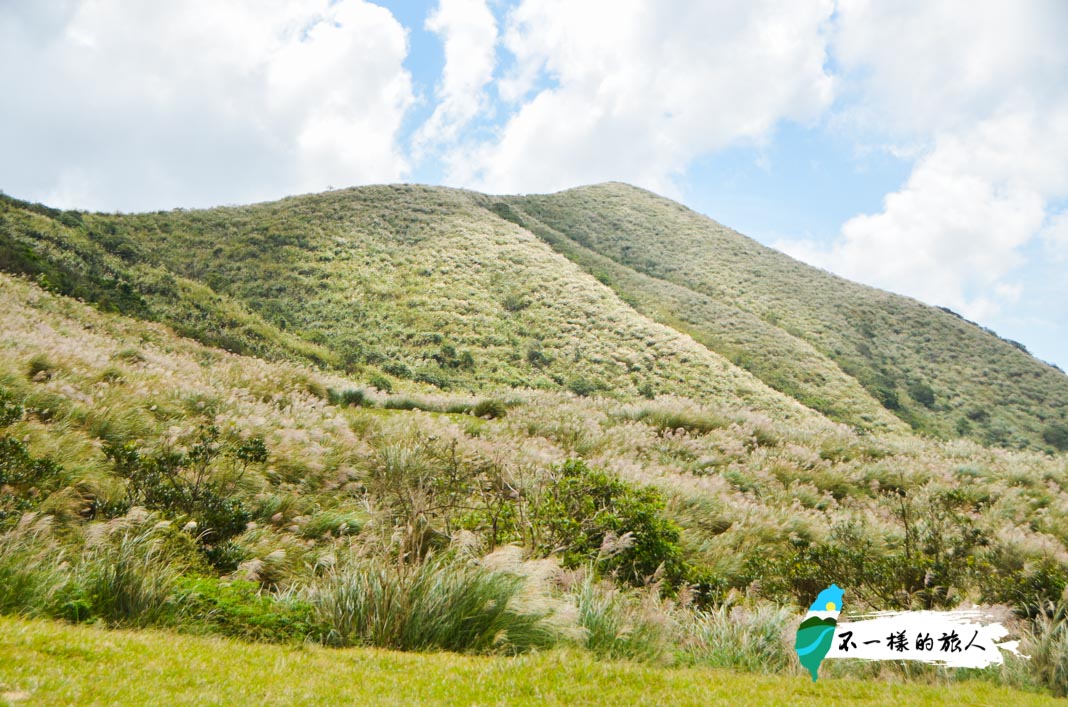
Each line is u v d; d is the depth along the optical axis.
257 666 3.58
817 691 4.01
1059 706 4.04
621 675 3.91
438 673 3.73
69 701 2.63
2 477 6.30
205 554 6.05
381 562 5.30
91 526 5.50
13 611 4.12
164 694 2.86
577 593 5.54
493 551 5.96
